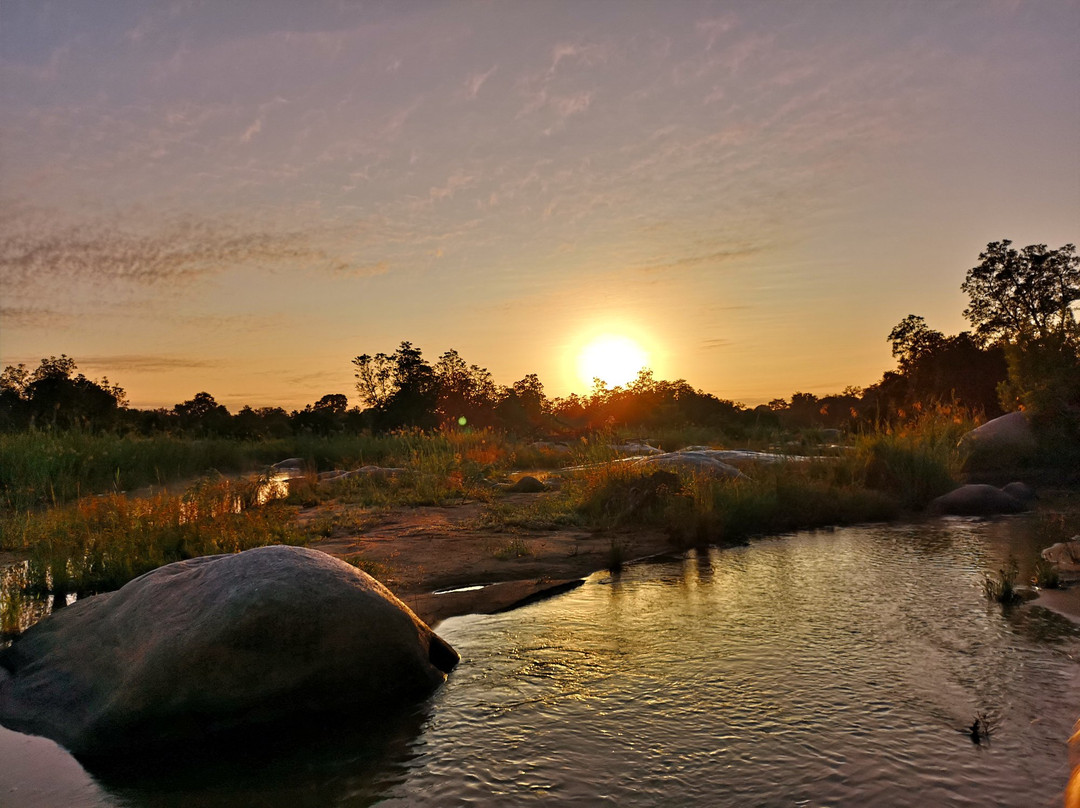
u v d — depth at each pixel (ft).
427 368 165.89
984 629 17.33
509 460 69.26
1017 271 140.67
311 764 11.69
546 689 14.30
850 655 15.72
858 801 10.08
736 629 17.70
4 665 15.40
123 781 11.25
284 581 13.94
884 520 35.04
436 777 11.12
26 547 28.02
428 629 15.80
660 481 35.06
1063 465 48.19
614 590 21.81
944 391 111.75
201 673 12.79
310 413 141.49
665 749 11.73
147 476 50.83
